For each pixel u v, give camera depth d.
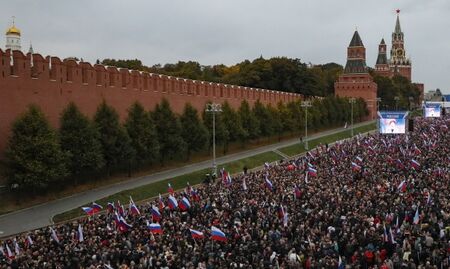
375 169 54.34
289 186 46.19
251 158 83.62
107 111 62.25
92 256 26.38
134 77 73.12
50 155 52.97
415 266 24.47
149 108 76.06
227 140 85.62
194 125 76.31
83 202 53.03
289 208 36.75
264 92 109.06
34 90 57.91
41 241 30.83
